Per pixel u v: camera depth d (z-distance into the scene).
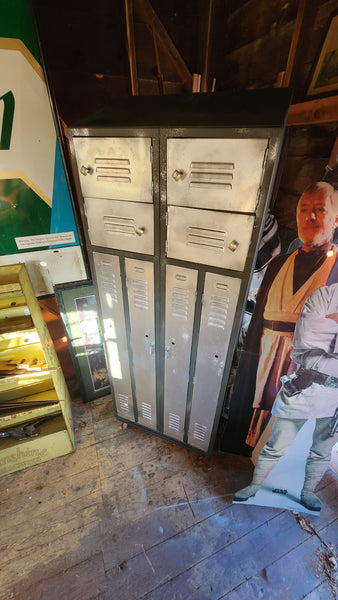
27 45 1.77
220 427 2.68
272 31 1.88
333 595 1.71
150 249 1.72
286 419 1.87
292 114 1.78
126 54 2.26
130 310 2.02
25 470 2.32
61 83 2.23
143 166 1.49
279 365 1.83
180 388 2.16
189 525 2.00
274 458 1.94
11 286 1.82
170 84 2.52
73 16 2.04
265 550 1.88
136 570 1.80
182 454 2.46
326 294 1.54
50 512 2.07
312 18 1.56
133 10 2.08
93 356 2.72
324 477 2.29
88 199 1.74
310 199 1.51
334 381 1.63
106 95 2.40
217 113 1.44
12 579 1.76
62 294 2.37
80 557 1.85
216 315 1.74
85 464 2.37
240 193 1.36
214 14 2.12
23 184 2.13
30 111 1.95
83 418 2.76
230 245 1.49
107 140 1.49
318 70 1.62
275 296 1.74
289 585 1.74
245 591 1.71
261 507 2.12
